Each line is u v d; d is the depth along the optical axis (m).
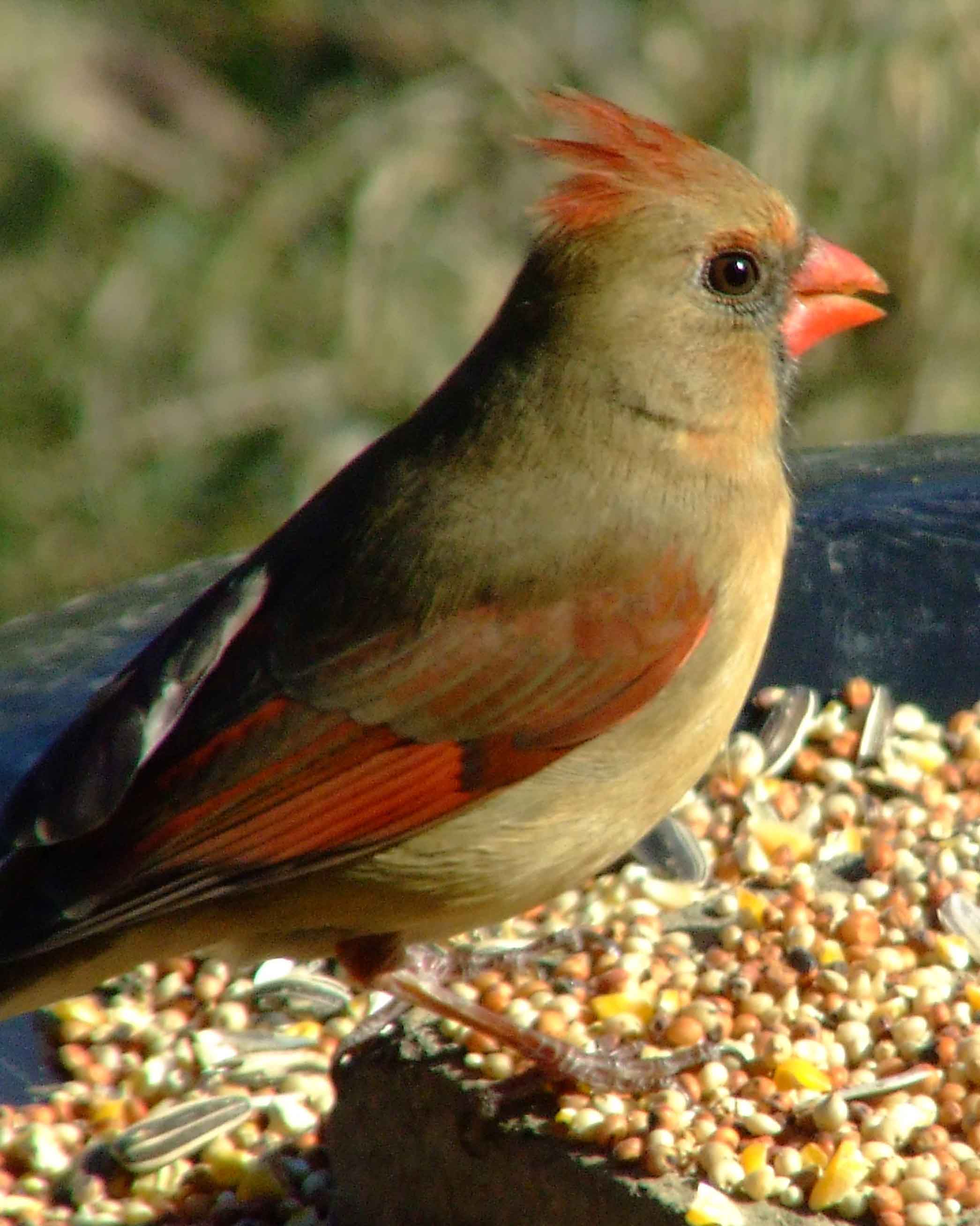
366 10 16.89
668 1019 6.83
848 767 8.81
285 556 7.04
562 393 6.96
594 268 6.95
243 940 6.97
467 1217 6.54
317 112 16.81
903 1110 6.29
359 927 6.95
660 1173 6.09
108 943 6.73
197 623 6.89
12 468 15.43
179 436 15.49
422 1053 6.68
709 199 7.02
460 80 16.12
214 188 16.53
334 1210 6.99
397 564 6.84
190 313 15.86
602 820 6.99
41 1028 7.79
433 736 6.77
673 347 6.98
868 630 8.96
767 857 8.19
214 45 17.19
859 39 15.31
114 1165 7.25
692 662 6.98
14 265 16.09
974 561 8.83
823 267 7.33
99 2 17.31
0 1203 7.09
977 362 15.27
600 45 16.08
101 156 16.62
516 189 15.79
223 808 6.63
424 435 7.09
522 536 6.86
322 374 15.55
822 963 7.13
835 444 11.10
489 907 6.99
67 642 8.66
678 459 7.00
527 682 6.80
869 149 15.21
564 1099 6.47
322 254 15.92
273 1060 7.59
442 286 15.59
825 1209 5.97
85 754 6.56
